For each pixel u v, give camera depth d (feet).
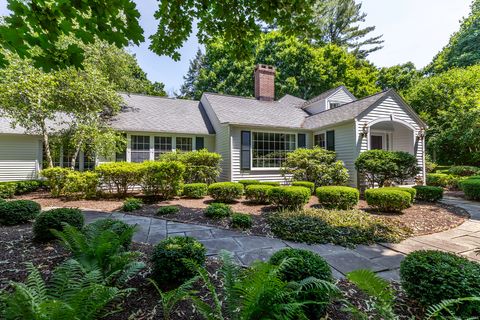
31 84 24.80
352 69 77.82
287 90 68.54
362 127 30.60
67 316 5.24
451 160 52.65
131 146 35.19
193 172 32.12
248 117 38.58
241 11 10.93
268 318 5.58
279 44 70.95
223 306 7.49
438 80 55.72
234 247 13.34
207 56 86.33
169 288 8.66
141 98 44.29
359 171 29.40
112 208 22.66
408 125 33.19
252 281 6.06
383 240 14.56
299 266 7.70
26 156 32.27
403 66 84.79
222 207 20.02
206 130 39.78
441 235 15.74
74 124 31.24
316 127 36.37
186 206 23.54
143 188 27.43
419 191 26.58
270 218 18.29
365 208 22.80
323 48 76.38
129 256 8.77
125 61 40.91
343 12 84.12
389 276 10.15
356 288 9.02
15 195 28.73
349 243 13.91
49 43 7.06
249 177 35.40
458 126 46.39
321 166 30.12
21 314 5.23
